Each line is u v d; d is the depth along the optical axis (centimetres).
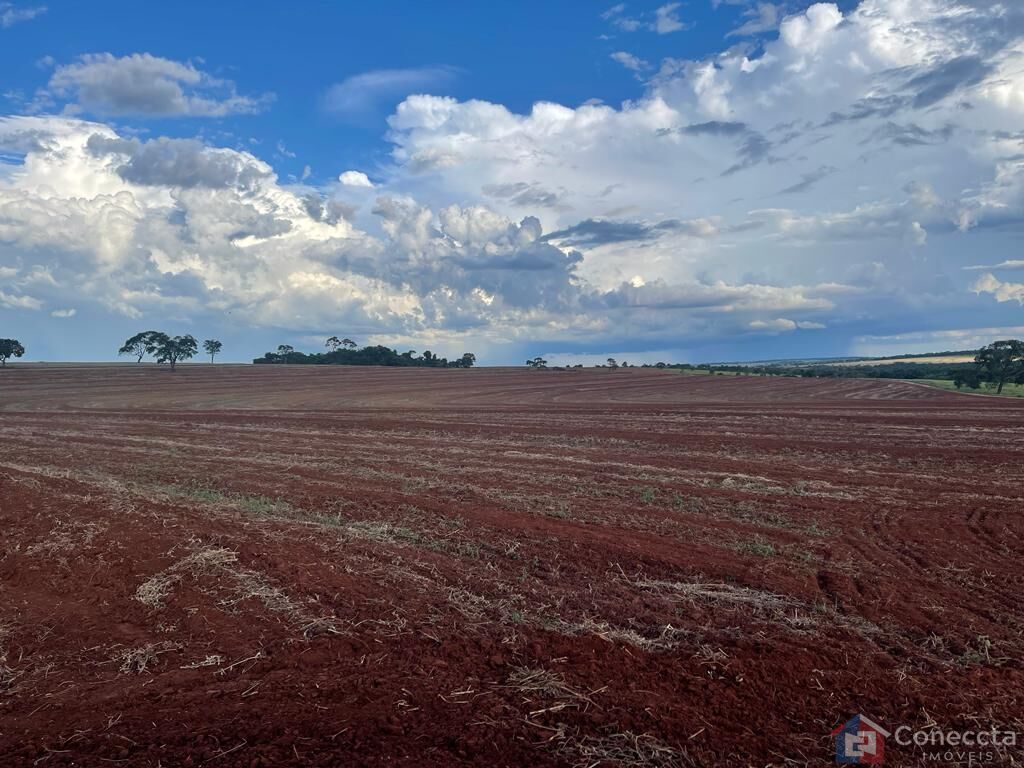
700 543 888
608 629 578
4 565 729
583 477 1429
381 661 517
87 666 514
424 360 12144
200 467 1573
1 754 395
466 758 397
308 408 4084
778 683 487
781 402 4591
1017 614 639
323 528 903
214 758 391
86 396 5166
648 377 7881
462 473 1481
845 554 837
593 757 401
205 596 642
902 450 1906
